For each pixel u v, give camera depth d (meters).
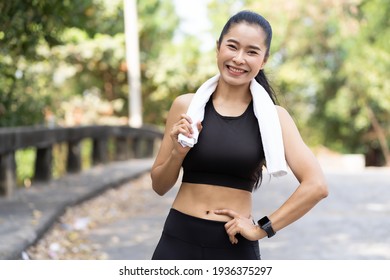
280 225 4.28
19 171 22.95
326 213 13.59
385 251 10.09
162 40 42.66
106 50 32.59
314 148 48.72
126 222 12.12
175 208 4.55
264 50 4.38
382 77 38.06
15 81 15.68
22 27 12.02
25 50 12.89
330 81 43.94
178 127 4.30
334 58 42.94
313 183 4.28
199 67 37.25
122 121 36.00
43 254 8.91
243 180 4.47
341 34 36.25
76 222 11.19
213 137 4.41
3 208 10.94
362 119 42.91
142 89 38.62
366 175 21.80
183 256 4.48
